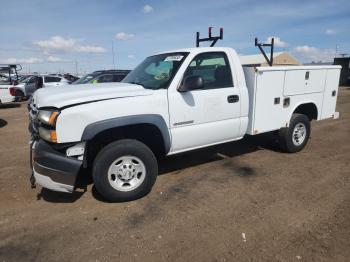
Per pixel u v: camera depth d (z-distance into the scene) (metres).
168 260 2.77
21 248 2.97
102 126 3.58
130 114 3.76
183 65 4.23
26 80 19.75
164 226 3.33
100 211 3.70
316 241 3.01
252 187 4.32
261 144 6.51
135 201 3.95
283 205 3.77
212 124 4.52
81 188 4.38
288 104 5.43
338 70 6.17
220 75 4.61
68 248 2.96
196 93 4.30
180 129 4.22
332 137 7.26
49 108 3.56
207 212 3.62
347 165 5.20
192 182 4.53
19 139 7.54
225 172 4.92
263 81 4.92
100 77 11.56
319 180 4.55
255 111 4.95
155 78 4.42
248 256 2.80
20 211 3.71
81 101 3.56
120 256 2.83
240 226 3.30
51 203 3.92
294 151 5.87
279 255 2.81
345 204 3.78
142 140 4.30
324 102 6.07
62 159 3.51
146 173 3.95
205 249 2.91
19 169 5.17
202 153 5.94
